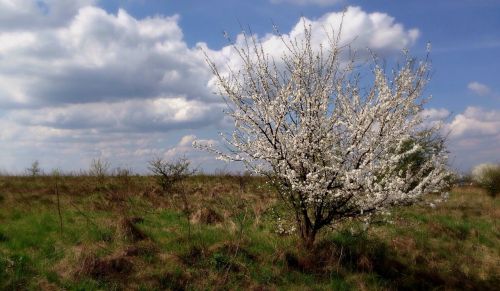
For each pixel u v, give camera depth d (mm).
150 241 10305
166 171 17734
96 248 9578
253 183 18891
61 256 9273
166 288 8625
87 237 10383
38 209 13133
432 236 13523
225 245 10344
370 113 9688
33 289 7852
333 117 10125
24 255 8930
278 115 9734
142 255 9594
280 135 9828
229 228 11711
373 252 11078
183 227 11766
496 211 17484
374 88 10125
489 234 14367
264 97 10047
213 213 12984
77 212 12805
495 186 22609
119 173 20031
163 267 9195
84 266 8664
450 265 11539
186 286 8727
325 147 9844
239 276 9320
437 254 12102
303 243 10594
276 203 14008
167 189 17047
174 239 10648
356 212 10312
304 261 10156
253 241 11031
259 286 9055
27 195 14938
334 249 10641
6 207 13266
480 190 23391
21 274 8195
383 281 10156
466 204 18734
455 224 14883
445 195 10305
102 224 11320
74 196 15359
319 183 9695
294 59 9922
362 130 9789
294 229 11086
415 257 11594
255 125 9922
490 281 11000
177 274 9016
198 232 11266
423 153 11578
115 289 8250
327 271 10047
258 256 10211
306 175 9773
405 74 9898
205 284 8883
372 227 12555
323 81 10039
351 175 9312
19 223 11477
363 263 10523
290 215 11914
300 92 9664
